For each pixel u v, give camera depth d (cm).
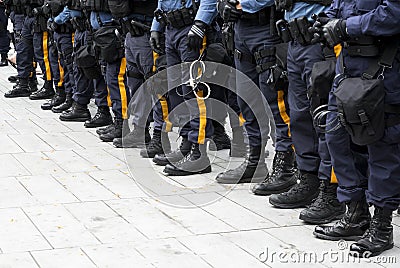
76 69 822
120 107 733
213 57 609
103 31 730
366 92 414
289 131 557
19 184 593
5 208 533
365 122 416
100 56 732
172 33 626
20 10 984
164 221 504
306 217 496
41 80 1124
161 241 467
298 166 531
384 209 442
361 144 426
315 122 455
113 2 677
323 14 459
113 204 541
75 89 842
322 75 465
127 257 441
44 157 679
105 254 446
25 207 535
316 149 521
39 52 962
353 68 431
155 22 656
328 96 466
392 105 424
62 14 834
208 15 593
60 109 887
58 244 463
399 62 421
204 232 482
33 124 824
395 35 418
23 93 1003
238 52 572
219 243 462
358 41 423
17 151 701
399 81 423
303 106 515
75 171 631
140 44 685
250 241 466
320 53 493
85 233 482
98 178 609
